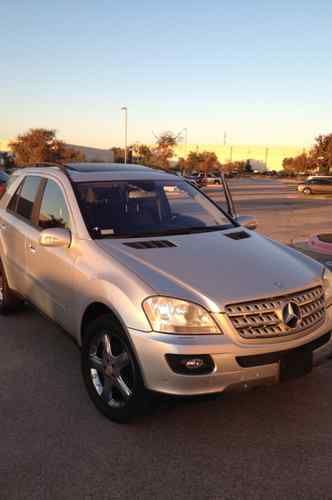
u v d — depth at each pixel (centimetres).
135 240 412
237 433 352
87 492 293
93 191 460
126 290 342
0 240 576
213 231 456
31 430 357
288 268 377
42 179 521
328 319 367
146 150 5694
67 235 418
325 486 298
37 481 302
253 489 295
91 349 382
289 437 348
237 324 324
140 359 327
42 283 471
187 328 322
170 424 363
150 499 287
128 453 330
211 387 321
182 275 348
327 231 1445
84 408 387
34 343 516
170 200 495
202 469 314
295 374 341
